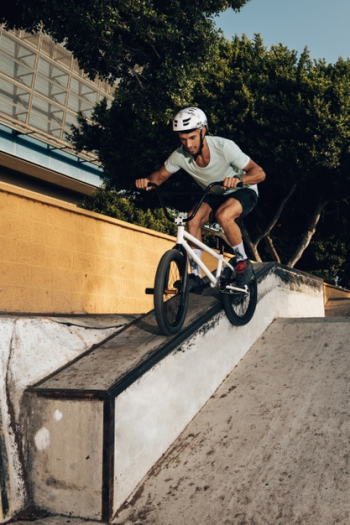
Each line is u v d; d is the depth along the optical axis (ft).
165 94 23.48
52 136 83.76
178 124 12.69
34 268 18.15
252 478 10.35
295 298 21.08
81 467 10.25
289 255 59.00
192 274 14.40
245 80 40.52
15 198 17.57
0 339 11.54
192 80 23.63
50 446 10.62
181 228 12.92
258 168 13.38
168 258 12.31
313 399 12.75
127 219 43.32
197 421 12.82
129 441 10.68
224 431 12.17
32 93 81.76
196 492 10.30
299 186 44.09
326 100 39.55
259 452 11.13
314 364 14.53
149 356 12.03
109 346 13.55
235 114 39.45
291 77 39.91
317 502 9.33
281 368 14.69
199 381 13.43
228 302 14.71
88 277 20.72
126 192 45.14
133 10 20.22
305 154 38.65
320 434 11.30
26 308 17.70
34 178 88.43
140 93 24.17
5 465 10.23
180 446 11.95
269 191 45.14
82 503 10.13
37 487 10.58
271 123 39.06
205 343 13.92
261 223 49.75
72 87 89.04
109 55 21.86
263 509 9.45
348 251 61.52
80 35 20.63
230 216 13.80
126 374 11.12
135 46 22.54
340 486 9.60
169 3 22.11
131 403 10.88
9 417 10.75
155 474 11.08
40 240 18.49
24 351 11.95
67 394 10.59
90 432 10.27
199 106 39.91
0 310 16.66
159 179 14.20
